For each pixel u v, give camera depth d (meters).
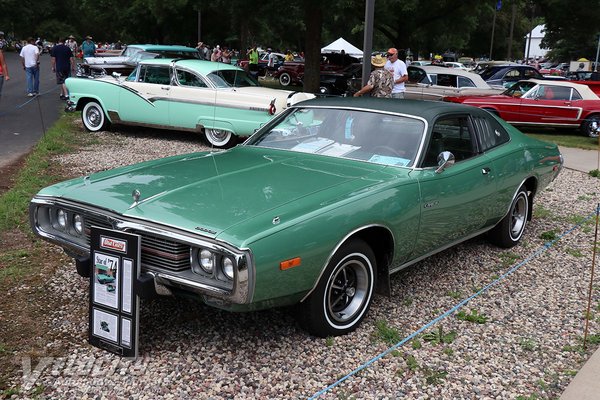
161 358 3.54
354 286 4.00
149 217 3.43
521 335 4.07
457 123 4.98
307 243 3.43
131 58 17.50
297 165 4.41
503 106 15.83
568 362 3.72
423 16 27.53
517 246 6.13
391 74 10.64
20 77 26.77
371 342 3.86
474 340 3.96
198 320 4.06
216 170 4.25
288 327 4.01
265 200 3.65
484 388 3.37
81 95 12.30
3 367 3.38
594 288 4.99
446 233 4.73
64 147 10.27
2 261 4.94
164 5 39.25
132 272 3.33
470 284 5.00
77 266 3.69
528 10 69.19
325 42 65.56
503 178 5.36
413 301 4.58
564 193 8.76
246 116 10.84
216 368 3.45
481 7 27.73
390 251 4.14
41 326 3.87
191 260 3.32
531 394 3.32
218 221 3.35
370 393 3.27
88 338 3.62
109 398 3.12
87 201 3.74
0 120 13.38
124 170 4.35
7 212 6.13
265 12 21.11
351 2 19.75
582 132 16.02
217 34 45.06
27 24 76.62
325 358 3.62
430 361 3.64
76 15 84.06
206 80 11.20
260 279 3.21
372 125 4.77
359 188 3.94
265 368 3.47
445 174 4.54
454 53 76.50
